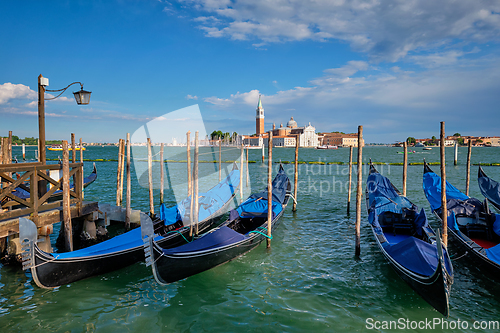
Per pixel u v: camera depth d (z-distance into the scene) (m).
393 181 28.48
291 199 19.45
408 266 7.71
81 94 9.28
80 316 6.81
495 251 8.49
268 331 6.34
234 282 8.50
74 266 8.07
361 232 12.80
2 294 7.67
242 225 12.51
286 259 10.02
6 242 9.70
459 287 8.10
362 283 8.38
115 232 13.27
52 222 9.41
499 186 13.84
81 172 10.63
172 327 6.46
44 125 9.43
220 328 6.44
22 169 8.49
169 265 7.79
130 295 7.78
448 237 11.27
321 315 6.91
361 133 9.80
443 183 9.12
